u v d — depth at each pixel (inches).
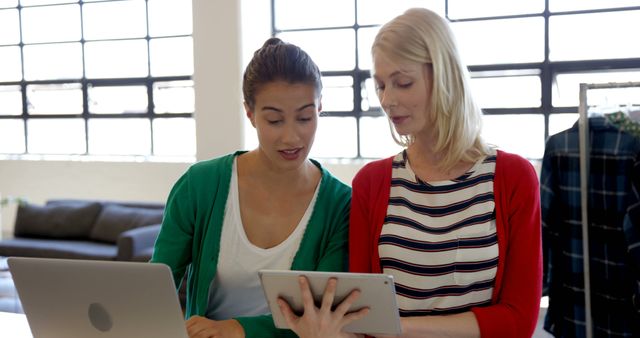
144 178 285.6
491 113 240.8
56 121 314.0
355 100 261.9
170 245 70.1
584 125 85.3
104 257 232.7
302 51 64.4
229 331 62.9
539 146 236.2
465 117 60.7
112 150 305.1
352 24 259.6
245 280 68.5
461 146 61.2
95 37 302.2
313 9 265.1
